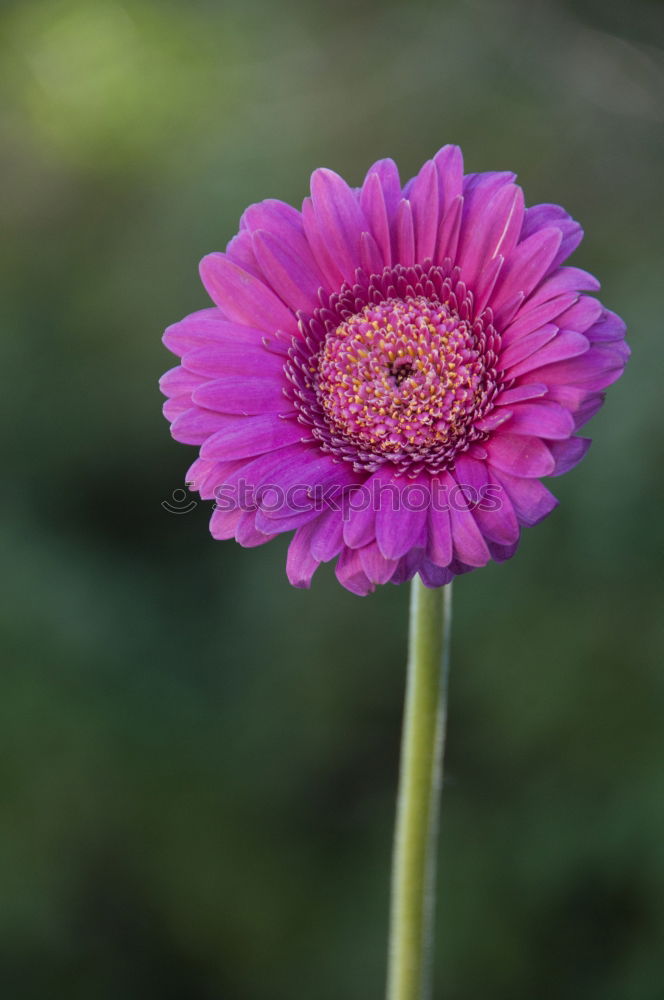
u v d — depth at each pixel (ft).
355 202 1.93
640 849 2.62
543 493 1.82
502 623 2.92
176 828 2.94
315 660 3.30
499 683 2.86
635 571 2.82
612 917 2.66
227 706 3.30
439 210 1.92
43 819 2.83
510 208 1.88
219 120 4.91
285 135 4.53
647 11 4.45
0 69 5.42
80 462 4.08
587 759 2.73
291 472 1.87
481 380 1.89
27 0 5.49
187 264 4.29
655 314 2.99
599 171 4.15
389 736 3.23
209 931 2.85
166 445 4.06
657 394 2.85
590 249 3.70
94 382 4.17
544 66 4.49
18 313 4.40
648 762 2.66
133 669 3.25
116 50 5.33
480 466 1.84
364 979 2.73
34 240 4.86
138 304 4.27
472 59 4.58
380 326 1.93
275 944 2.82
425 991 1.91
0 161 5.20
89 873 2.87
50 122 5.24
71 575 3.47
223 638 3.52
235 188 4.35
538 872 2.68
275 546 3.56
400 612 3.30
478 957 2.65
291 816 3.07
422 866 1.89
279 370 1.92
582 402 1.83
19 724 2.93
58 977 2.72
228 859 2.92
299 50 5.08
